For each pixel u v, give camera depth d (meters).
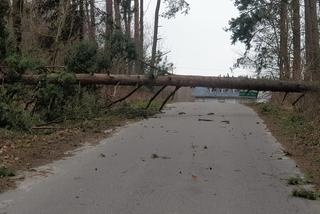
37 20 23.28
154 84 20.94
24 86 17.00
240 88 21.59
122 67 25.48
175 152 12.20
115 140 14.02
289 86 21.19
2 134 13.58
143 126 17.23
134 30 39.78
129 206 7.45
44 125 15.95
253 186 8.91
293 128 16.66
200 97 53.38
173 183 8.98
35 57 18.94
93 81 19.56
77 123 16.89
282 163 11.12
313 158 11.66
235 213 7.21
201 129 16.66
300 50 27.42
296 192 8.33
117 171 9.93
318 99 18.67
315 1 23.09
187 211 7.25
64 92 17.59
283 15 31.94
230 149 12.83
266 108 24.08
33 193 8.11
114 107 21.31
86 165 10.47
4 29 16.72
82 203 7.57
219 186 8.84
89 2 26.62
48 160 10.91
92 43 20.53
